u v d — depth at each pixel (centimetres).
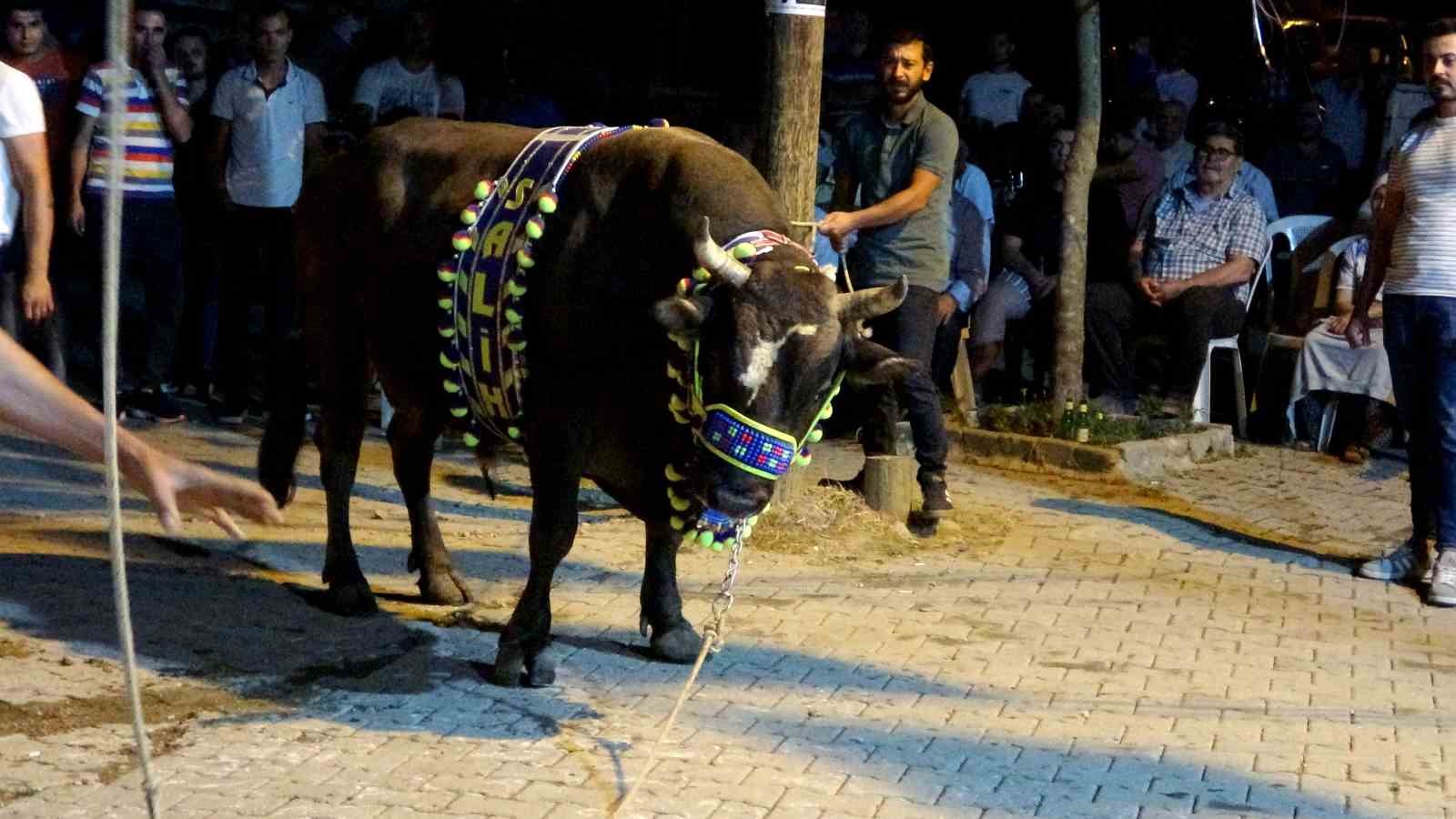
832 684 554
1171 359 1027
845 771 477
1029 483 896
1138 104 1148
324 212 609
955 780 475
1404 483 941
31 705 483
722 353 450
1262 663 604
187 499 238
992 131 1189
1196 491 894
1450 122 696
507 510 777
